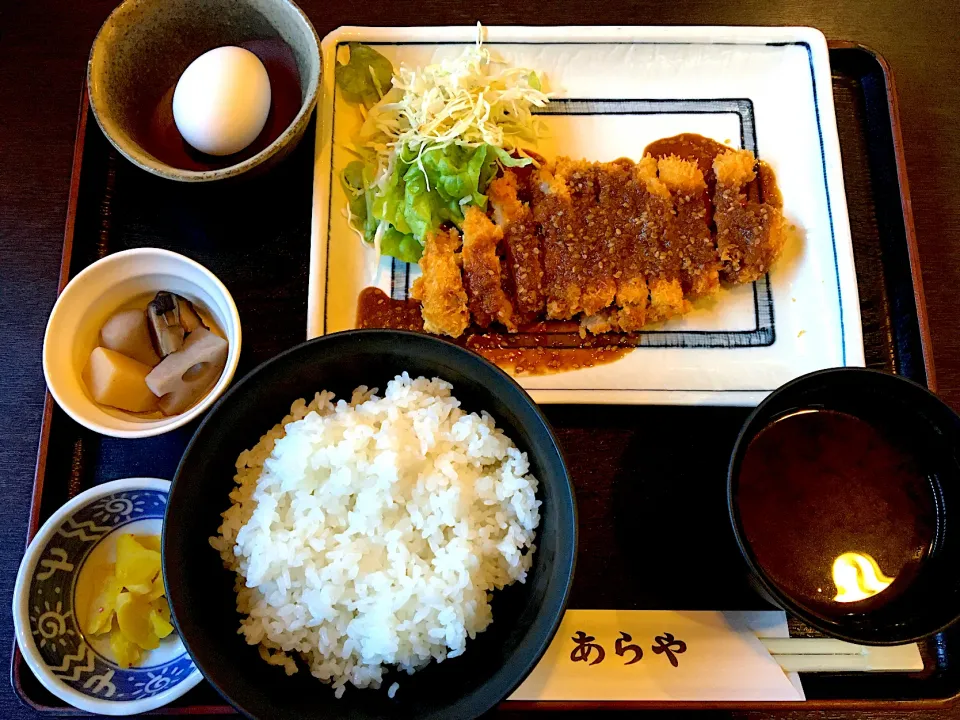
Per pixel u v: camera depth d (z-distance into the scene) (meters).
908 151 0.43
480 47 0.42
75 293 0.37
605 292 0.39
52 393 0.36
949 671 0.36
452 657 0.33
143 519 0.37
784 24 0.44
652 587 0.37
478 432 0.34
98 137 0.42
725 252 0.40
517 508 0.33
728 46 0.43
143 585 0.35
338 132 0.42
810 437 0.36
